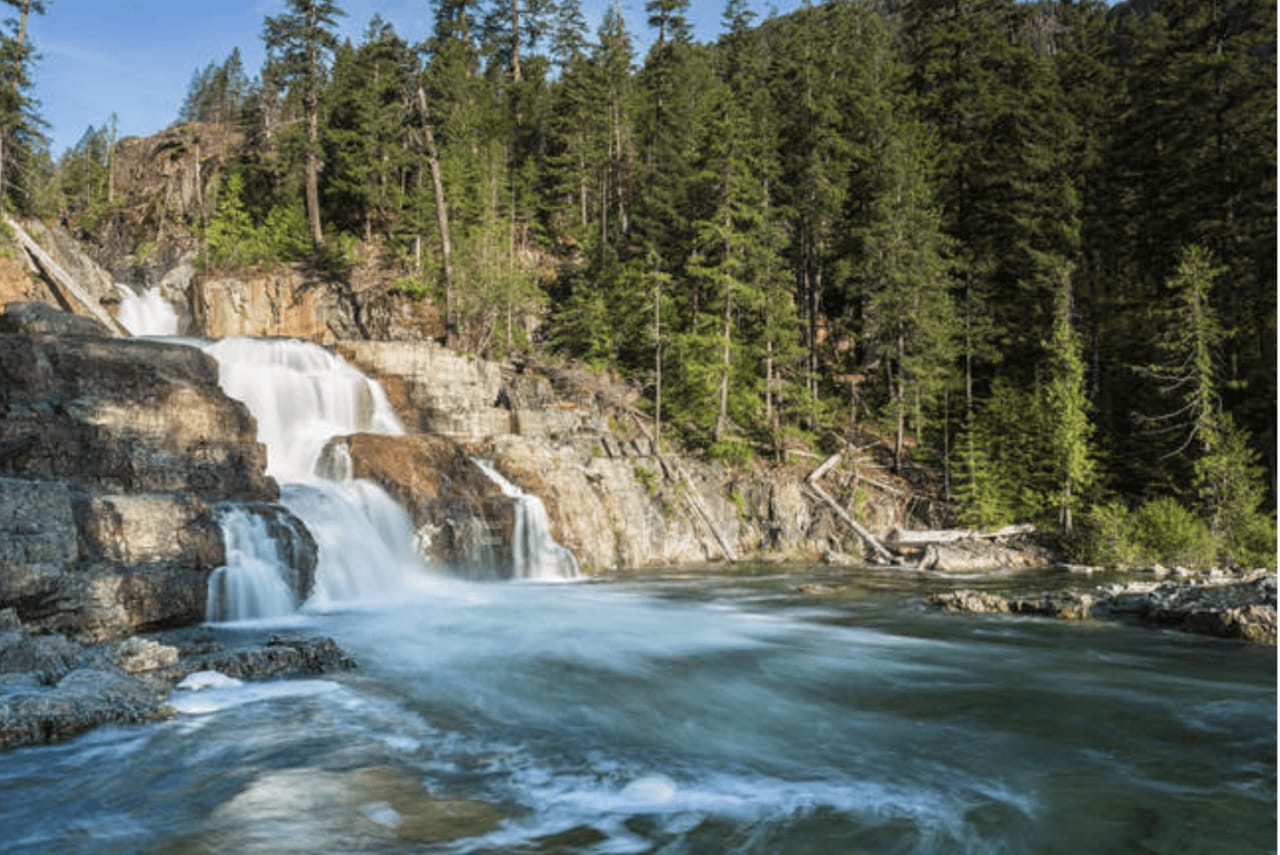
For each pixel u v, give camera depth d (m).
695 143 47.62
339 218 59.31
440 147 53.56
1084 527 34.22
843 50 68.38
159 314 47.31
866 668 14.17
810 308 46.06
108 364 19.42
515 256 51.91
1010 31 69.06
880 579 27.62
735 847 6.75
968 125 54.28
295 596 18.77
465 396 33.12
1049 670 14.07
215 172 64.25
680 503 33.50
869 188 46.78
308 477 24.39
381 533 22.59
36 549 13.73
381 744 9.46
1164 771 8.93
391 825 7.08
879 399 45.31
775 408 41.41
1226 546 30.95
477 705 11.37
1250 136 37.84
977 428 37.81
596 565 28.62
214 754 8.95
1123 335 40.59
